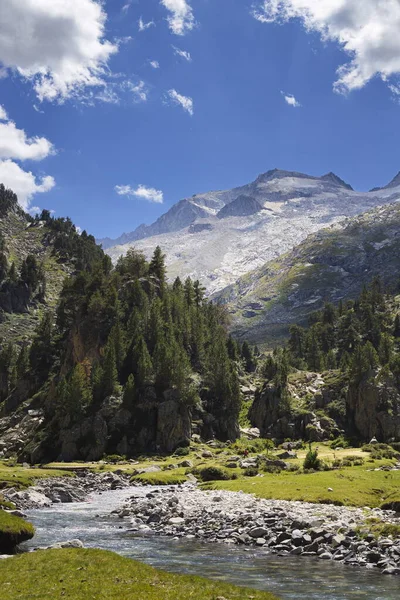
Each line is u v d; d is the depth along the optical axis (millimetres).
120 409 125562
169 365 134500
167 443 123250
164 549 36656
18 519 36062
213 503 52938
